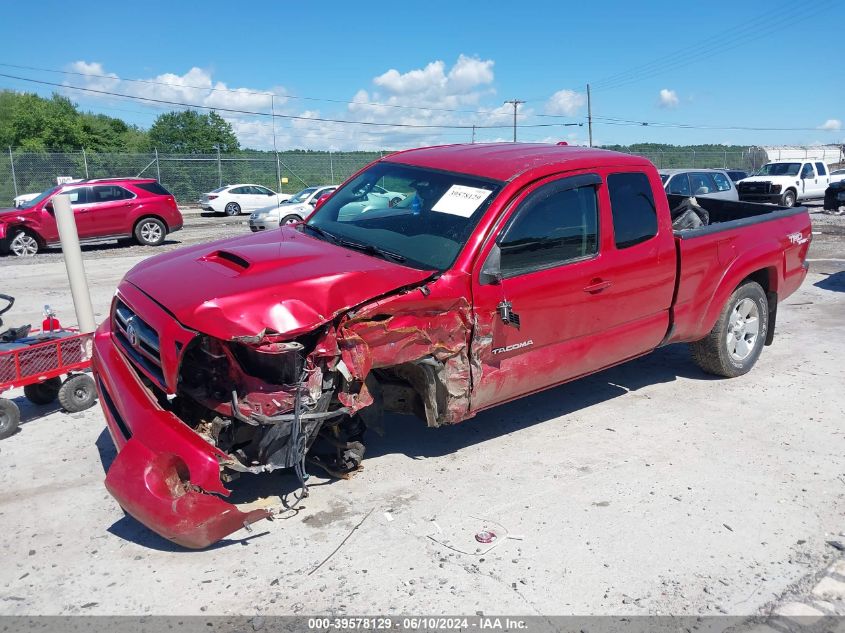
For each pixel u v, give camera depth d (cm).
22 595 324
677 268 528
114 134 5097
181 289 365
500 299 416
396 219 463
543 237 444
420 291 376
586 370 495
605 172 486
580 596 325
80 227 1745
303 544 365
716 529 383
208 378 360
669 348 733
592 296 470
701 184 1577
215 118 5312
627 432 509
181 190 3516
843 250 1471
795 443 493
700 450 480
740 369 626
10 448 480
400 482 430
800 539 375
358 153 3966
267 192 3172
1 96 4950
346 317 350
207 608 315
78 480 434
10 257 1598
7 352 493
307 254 400
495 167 462
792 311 900
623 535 376
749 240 595
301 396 341
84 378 548
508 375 438
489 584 333
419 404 432
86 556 355
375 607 315
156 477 342
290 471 441
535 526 383
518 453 472
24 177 3072
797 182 2659
